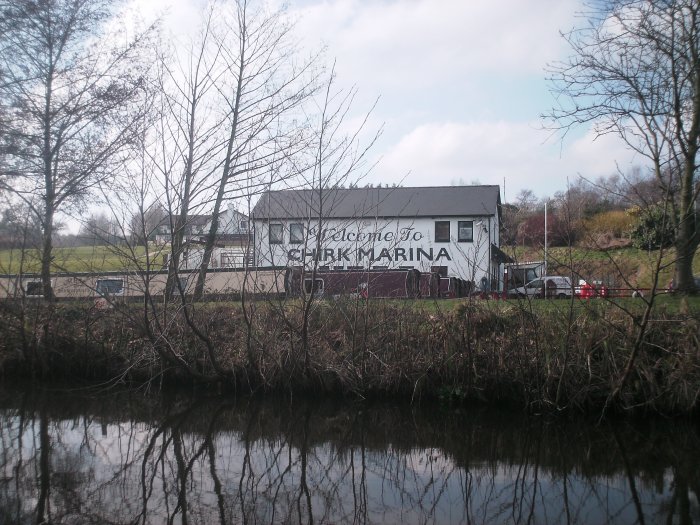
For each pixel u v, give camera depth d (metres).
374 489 7.23
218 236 12.17
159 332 11.12
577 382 9.98
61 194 13.38
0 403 11.11
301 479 7.55
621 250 21.19
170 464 8.02
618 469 7.92
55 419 10.18
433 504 6.77
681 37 10.50
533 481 7.51
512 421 10.01
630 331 9.97
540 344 10.29
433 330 11.05
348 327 11.32
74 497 6.76
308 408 10.81
